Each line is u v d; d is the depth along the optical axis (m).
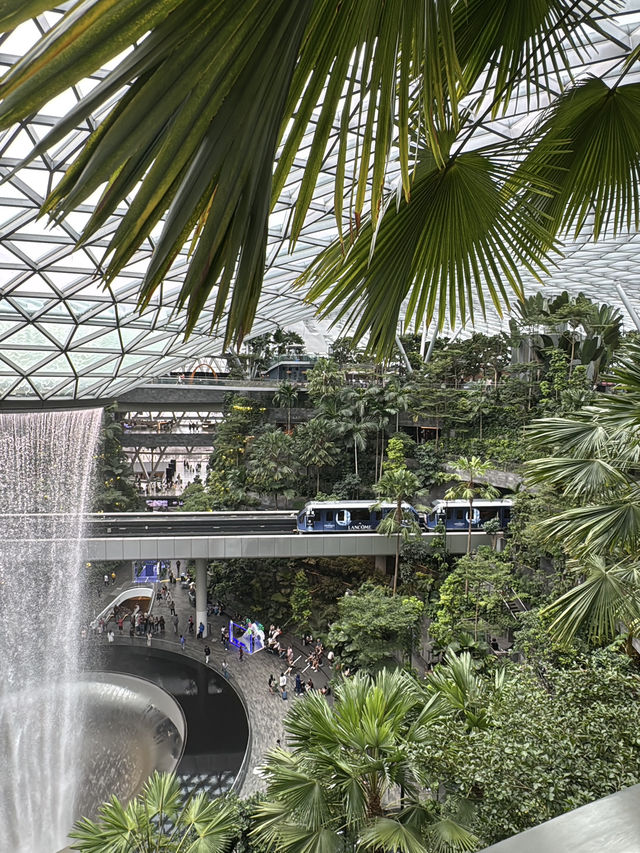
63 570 41.47
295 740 13.53
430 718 13.02
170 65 1.35
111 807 13.93
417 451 58.34
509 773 10.38
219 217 1.58
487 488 48.03
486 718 12.84
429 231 4.39
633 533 7.50
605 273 49.53
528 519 33.94
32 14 1.15
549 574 33.44
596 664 12.56
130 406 67.56
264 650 39.53
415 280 4.85
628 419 7.12
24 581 40.75
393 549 41.22
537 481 8.97
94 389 39.12
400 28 1.98
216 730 29.86
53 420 52.72
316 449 56.25
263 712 31.36
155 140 1.42
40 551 40.97
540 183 4.38
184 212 1.49
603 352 49.16
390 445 54.59
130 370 39.31
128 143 1.33
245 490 58.22
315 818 11.50
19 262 23.45
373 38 1.92
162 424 74.88
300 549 40.47
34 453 52.00
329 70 1.90
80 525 43.16
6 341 28.23
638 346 7.05
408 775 13.16
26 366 31.23
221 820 13.79
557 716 11.36
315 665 36.53
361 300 4.48
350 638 32.22
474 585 32.34
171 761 28.38
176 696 33.25
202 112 1.44
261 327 46.62
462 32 4.01
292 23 1.56
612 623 7.84
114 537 39.62
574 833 1.41
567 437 8.66
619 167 5.15
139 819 13.73
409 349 67.12
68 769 27.98
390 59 1.99
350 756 12.46
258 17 1.44
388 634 32.88
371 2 1.88
